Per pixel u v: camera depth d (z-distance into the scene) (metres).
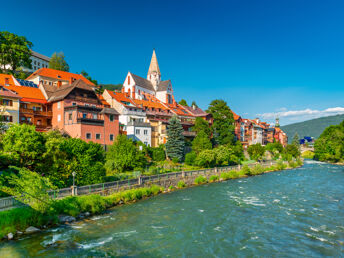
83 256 15.96
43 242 17.64
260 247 18.23
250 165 63.09
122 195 29.50
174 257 16.50
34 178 20.75
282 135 148.00
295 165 70.44
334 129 96.31
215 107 74.88
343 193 35.91
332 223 23.34
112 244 18.00
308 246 18.44
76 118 45.00
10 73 68.50
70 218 22.31
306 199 32.25
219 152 55.72
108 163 38.53
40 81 58.22
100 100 56.41
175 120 56.22
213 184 42.69
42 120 49.88
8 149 24.72
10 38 67.12
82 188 26.86
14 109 43.94
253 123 113.00
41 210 20.44
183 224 22.72
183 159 58.94
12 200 20.12
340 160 83.88
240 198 32.62
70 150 30.34
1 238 17.44
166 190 36.75
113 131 50.09
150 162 49.16
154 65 100.00
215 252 17.34
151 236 19.81
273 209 27.69
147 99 83.62
